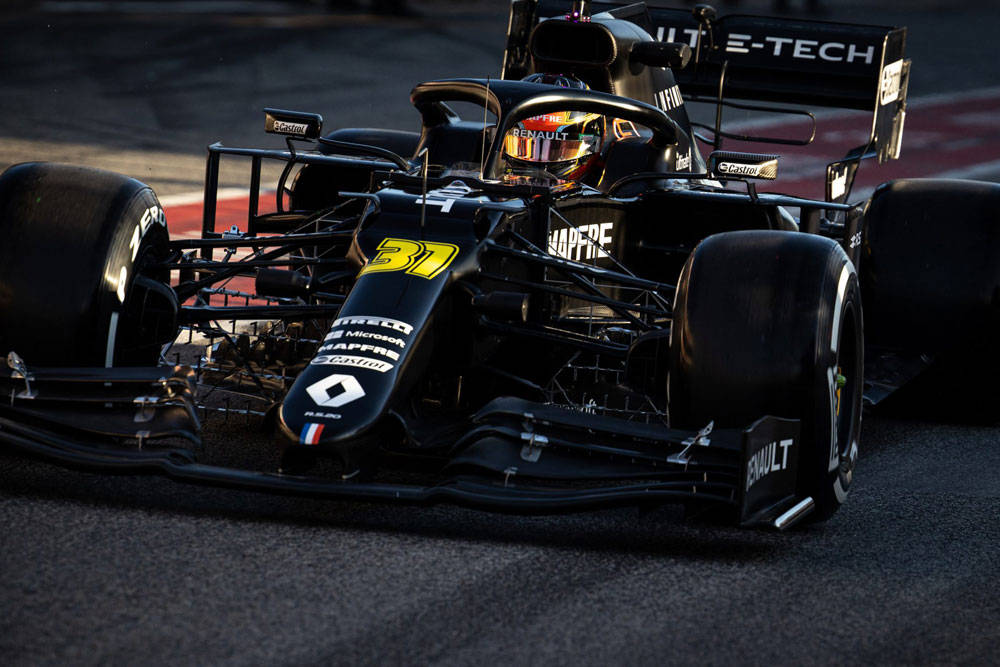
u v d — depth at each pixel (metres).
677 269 24.12
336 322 17.61
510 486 16.16
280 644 13.14
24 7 96.38
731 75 31.17
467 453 16.72
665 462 16.42
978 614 15.08
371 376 16.56
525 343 21.28
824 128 65.50
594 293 20.31
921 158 59.69
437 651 13.19
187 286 21.23
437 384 19.55
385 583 14.83
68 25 87.81
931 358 24.00
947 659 13.80
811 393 16.92
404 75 75.12
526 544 16.44
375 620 13.83
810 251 17.61
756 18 30.97
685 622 14.30
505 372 20.00
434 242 18.80
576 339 20.36
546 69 25.69
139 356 20.12
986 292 23.52
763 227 23.36
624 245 23.89
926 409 24.62
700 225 23.84
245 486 15.84
